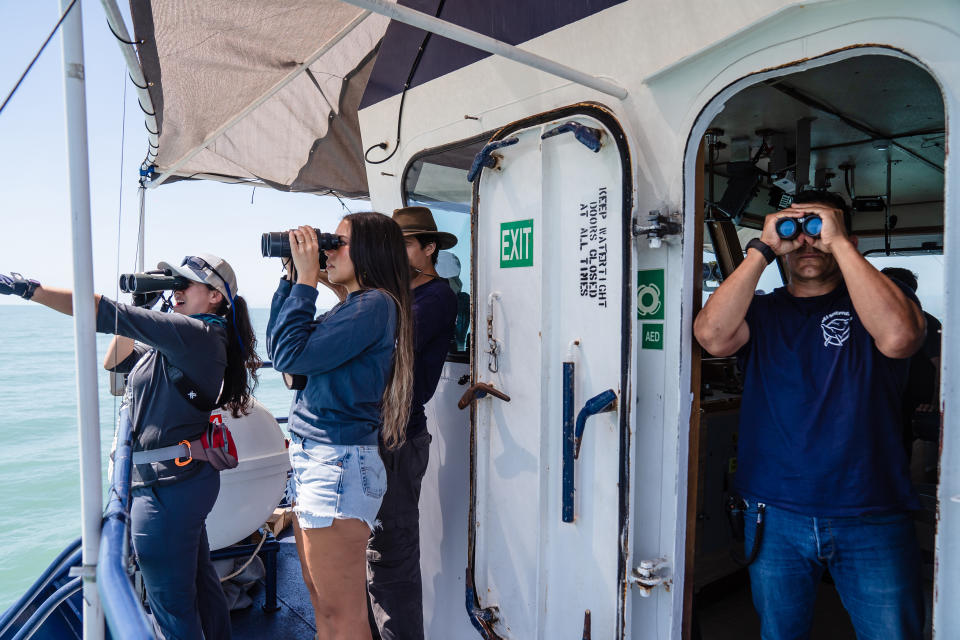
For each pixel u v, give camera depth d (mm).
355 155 4453
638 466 1987
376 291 2000
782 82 2598
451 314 2562
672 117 1860
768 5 1638
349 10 2668
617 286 1945
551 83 2205
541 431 2170
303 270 1904
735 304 1717
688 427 1885
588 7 2078
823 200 1770
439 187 2768
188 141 3791
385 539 2424
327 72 3734
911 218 3922
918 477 2760
